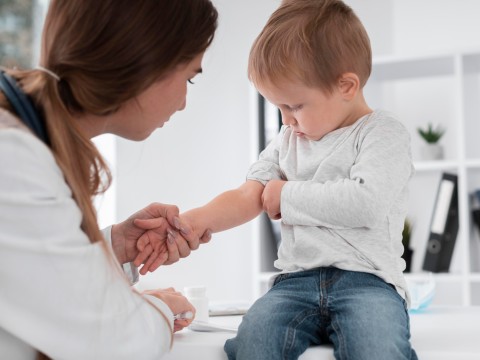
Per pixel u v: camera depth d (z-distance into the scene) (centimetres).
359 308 104
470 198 280
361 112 126
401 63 280
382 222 116
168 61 98
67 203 89
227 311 144
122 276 94
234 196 128
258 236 281
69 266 86
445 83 311
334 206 113
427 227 301
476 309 151
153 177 268
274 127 309
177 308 109
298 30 122
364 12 326
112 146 255
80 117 100
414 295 145
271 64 122
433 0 316
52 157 90
